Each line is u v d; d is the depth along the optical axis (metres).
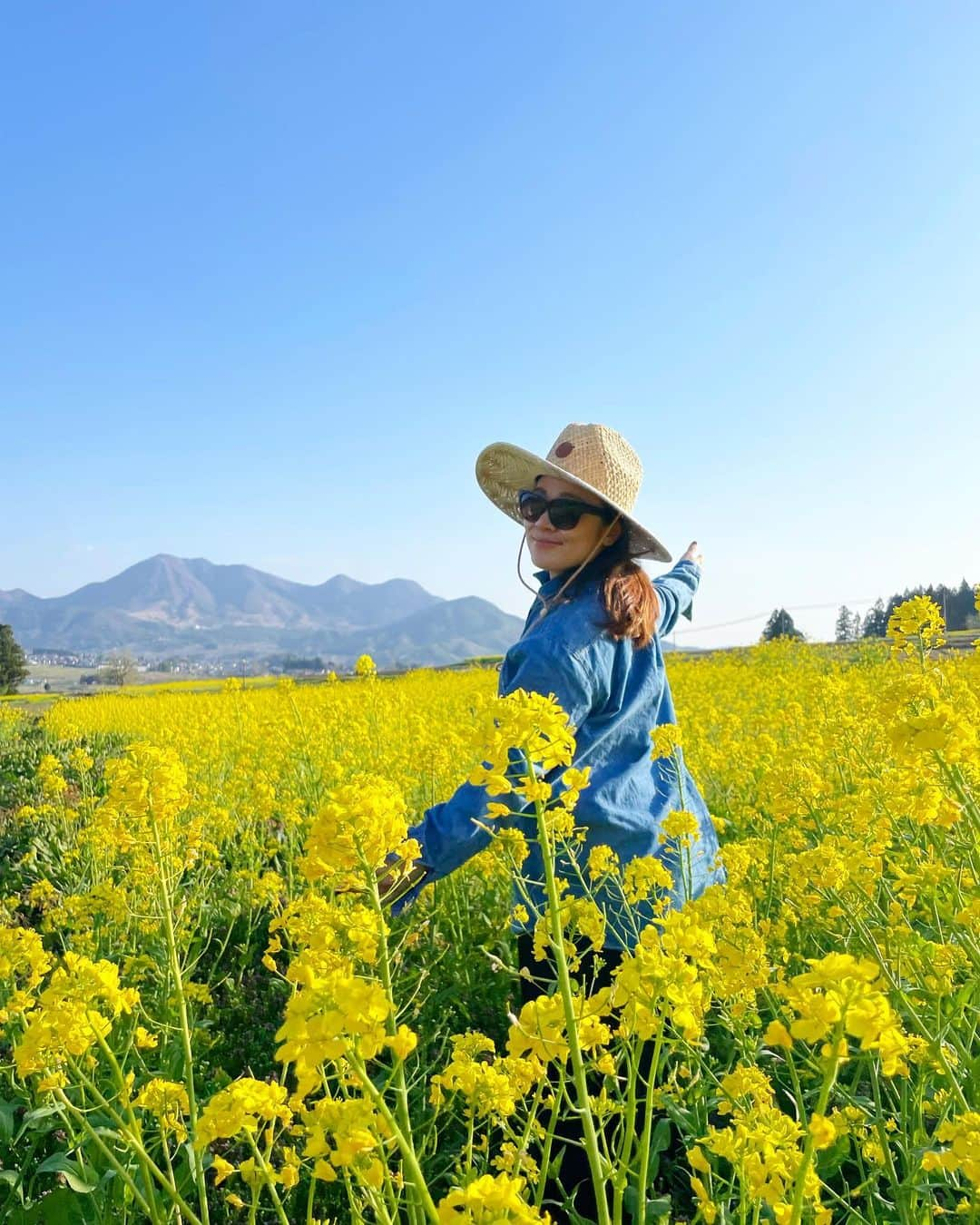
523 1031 1.76
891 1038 1.22
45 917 4.51
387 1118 1.33
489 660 26.39
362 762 7.18
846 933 2.93
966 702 3.88
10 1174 2.55
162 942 3.79
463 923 4.53
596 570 2.84
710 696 10.74
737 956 2.36
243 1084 1.62
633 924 2.52
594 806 2.66
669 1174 2.78
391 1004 1.53
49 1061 1.92
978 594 3.77
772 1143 1.64
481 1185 1.18
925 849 3.36
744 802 5.54
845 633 23.27
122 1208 2.55
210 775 8.08
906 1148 2.12
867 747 4.10
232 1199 1.94
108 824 2.92
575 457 2.92
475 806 2.41
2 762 13.10
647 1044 2.61
